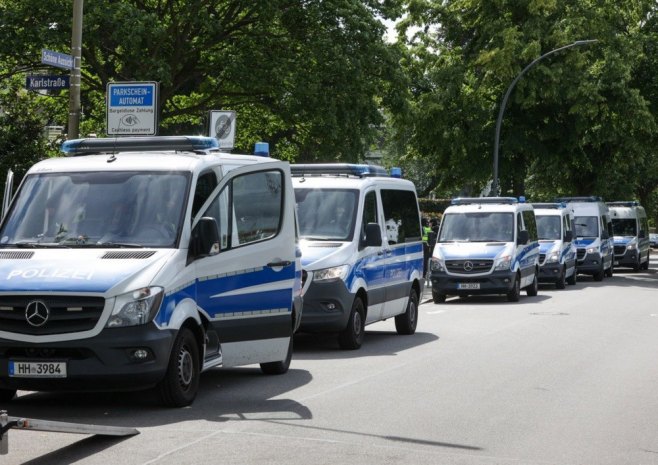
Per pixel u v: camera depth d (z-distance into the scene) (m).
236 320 12.33
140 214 11.70
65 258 11.03
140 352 10.58
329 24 40.25
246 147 52.66
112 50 38.41
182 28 39.25
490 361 15.98
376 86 41.53
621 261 56.75
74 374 10.44
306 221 18.20
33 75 20.86
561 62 48.75
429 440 9.62
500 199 33.56
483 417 10.93
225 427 10.09
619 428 10.43
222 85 41.59
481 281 30.78
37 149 32.00
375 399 12.09
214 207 12.13
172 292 10.99
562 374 14.51
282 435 9.71
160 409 11.18
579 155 52.09
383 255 19.11
